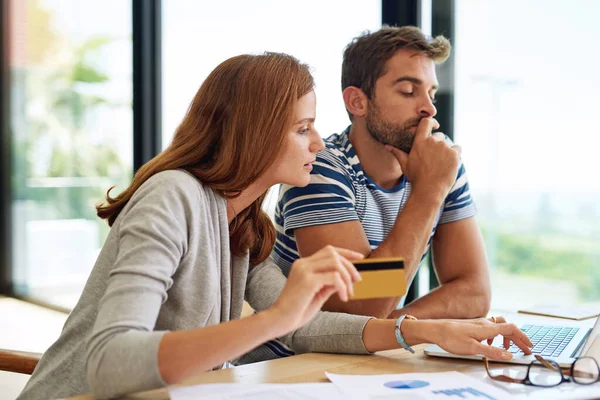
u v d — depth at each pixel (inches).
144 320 40.3
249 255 59.0
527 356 49.6
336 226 67.1
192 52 131.6
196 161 50.8
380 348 51.3
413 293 99.2
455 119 95.2
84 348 46.7
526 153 88.3
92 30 156.1
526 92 87.6
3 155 185.3
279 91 50.4
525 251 90.0
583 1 81.4
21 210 181.5
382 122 71.3
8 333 144.3
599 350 49.2
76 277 165.6
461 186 75.0
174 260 44.0
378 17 99.7
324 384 42.6
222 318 52.0
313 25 107.0
